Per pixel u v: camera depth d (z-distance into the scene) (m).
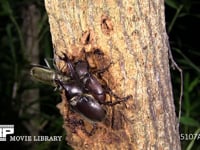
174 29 0.94
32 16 0.85
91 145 0.51
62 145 0.78
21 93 0.84
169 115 0.51
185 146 0.73
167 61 0.51
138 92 0.49
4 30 0.98
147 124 0.50
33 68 0.50
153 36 0.49
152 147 0.51
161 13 0.49
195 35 0.95
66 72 0.50
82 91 0.49
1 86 0.94
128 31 0.48
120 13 0.47
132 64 0.48
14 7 0.91
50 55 0.85
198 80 0.81
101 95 0.48
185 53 0.95
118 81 0.48
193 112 0.83
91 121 0.49
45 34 0.84
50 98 0.85
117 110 0.49
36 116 0.84
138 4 0.47
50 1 0.48
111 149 0.50
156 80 0.50
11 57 0.96
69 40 0.48
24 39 0.87
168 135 0.51
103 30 0.47
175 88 0.85
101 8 0.47
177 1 0.84
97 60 0.48
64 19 0.48
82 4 0.47
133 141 0.50
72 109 0.49
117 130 0.50
